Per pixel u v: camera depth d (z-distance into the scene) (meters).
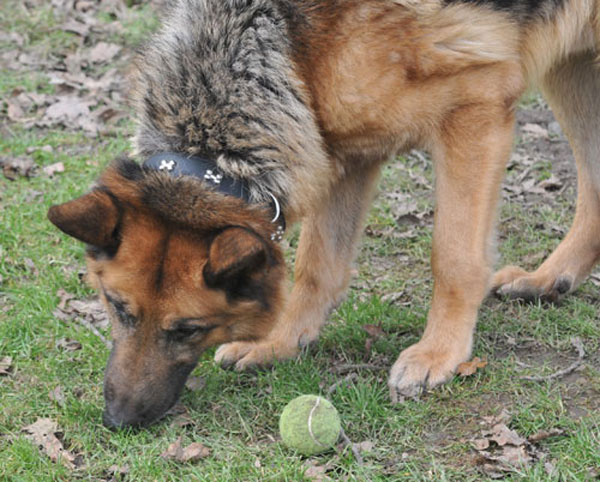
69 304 6.61
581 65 6.23
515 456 4.62
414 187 8.76
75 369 5.75
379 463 4.71
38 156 9.00
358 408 5.16
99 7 12.75
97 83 10.66
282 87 5.13
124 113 9.98
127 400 4.89
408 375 5.32
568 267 6.41
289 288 5.45
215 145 4.99
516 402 5.18
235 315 4.89
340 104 5.20
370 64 5.10
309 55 5.12
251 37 5.13
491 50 5.29
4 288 6.79
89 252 4.93
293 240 7.72
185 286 4.62
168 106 5.16
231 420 5.20
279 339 5.86
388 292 6.82
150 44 5.46
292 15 5.14
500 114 5.41
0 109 10.03
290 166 5.17
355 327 6.15
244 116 5.04
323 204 5.82
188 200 4.70
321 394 5.39
